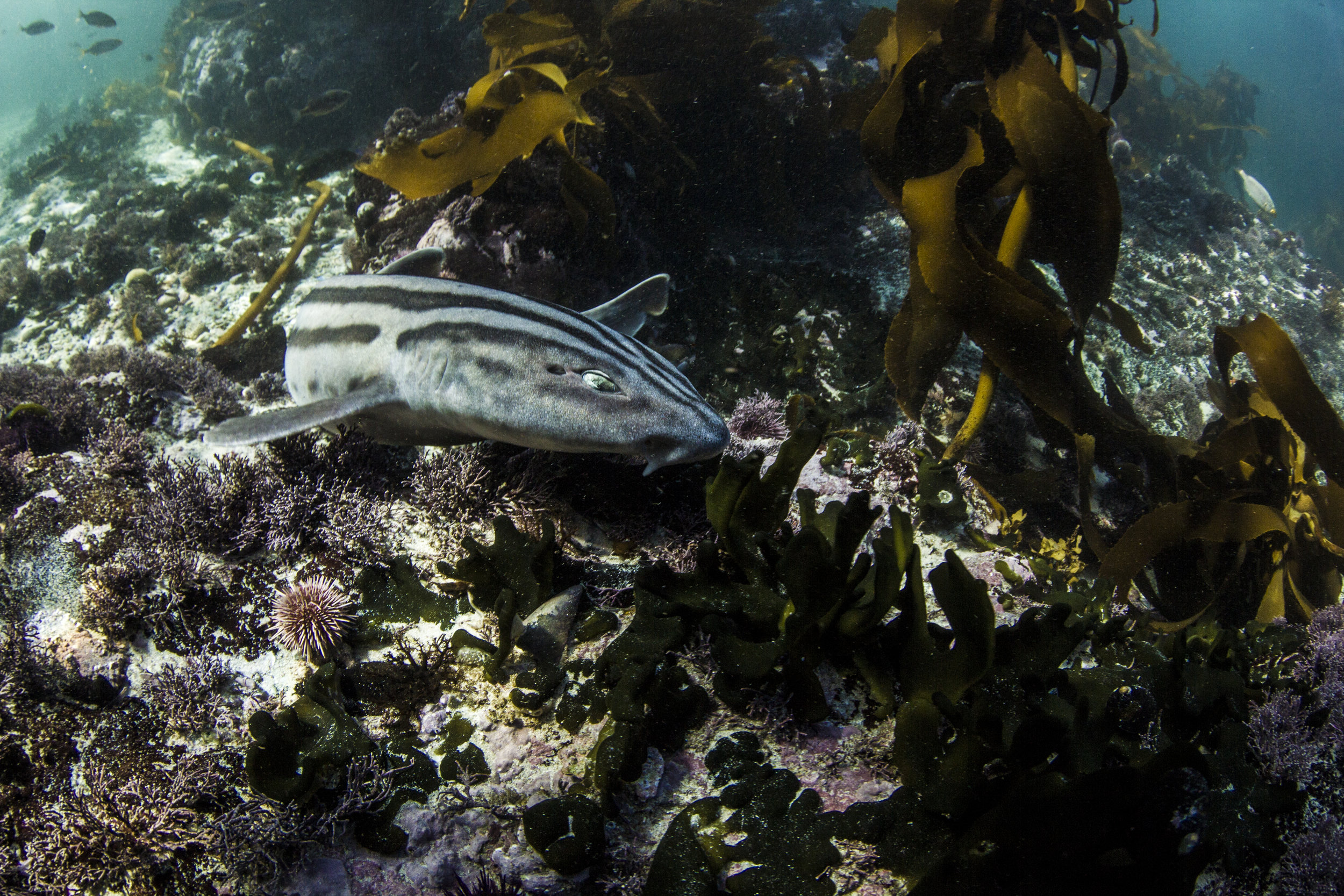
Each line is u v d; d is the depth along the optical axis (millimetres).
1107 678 451
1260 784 432
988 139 672
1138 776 350
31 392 705
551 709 433
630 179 916
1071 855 354
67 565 506
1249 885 409
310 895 384
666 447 467
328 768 408
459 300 521
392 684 438
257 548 510
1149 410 930
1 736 436
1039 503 675
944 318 638
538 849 381
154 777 412
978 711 392
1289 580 597
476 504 524
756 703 426
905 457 638
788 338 797
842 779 409
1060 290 952
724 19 925
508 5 872
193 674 444
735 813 392
